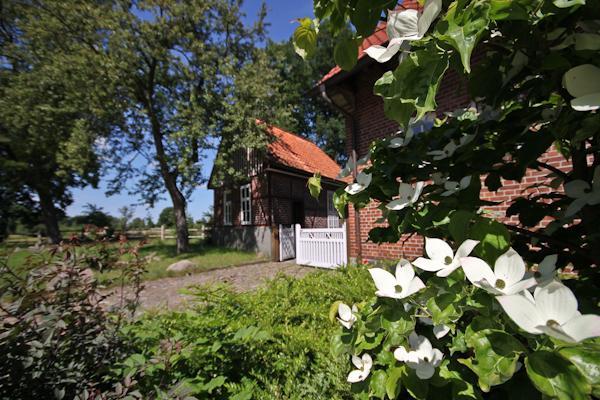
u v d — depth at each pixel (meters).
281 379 1.69
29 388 1.25
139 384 1.54
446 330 0.64
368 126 5.34
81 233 1.66
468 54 0.47
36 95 10.62
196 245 13.95
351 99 5.55
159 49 10.42
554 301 0.44
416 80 0.55
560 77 0.68
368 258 5.48
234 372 1.76
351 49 0.88
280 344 1.90
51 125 10.78
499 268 0.52
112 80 9.72
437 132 0.98
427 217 0.81
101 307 1.69
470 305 0.55
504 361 0.48
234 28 12.05
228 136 11.01
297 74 25.97
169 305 4.59
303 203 12.88
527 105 0.83
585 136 0.70
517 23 0.62
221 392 1.58
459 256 0.57
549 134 0.72
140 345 1.84
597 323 0.38
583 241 0.87
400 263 0.67
